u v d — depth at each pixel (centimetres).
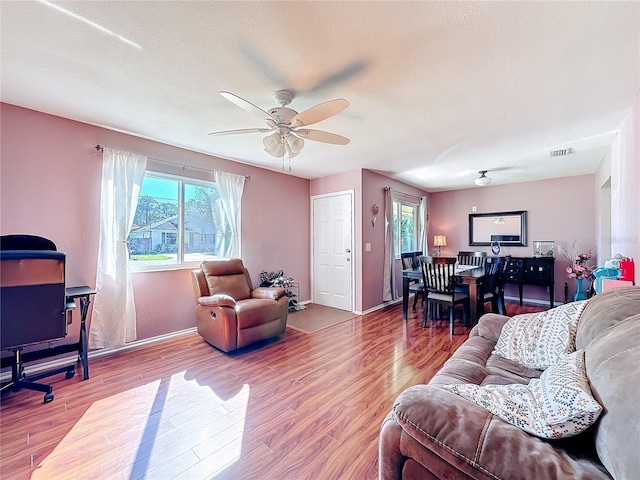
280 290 343
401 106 231
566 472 70
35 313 194
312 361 268
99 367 255
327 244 488
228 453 153
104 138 281
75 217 263
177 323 336
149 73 188
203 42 158
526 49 162
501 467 74
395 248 544
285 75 189
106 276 278
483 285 380
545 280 468
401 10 135
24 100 226
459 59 172
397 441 94
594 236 462
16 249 209
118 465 145
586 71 183
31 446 158
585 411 77
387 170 454
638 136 213
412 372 245
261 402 201
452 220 622
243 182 403
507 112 242
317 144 325
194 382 229
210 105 232
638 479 60
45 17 140
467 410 91
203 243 367
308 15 139
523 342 168
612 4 131
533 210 521
